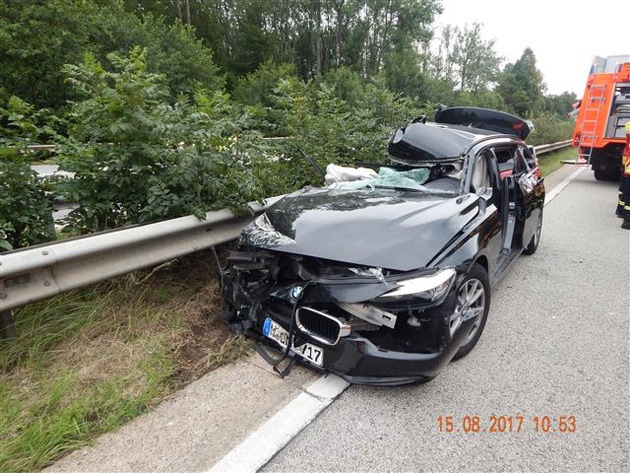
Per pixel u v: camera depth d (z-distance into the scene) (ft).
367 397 8.15
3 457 6.13
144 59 11.23
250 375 8.57
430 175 12.76
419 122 14.33
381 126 24.07
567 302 13.16
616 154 35.06
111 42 65.98
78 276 8.59
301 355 8.27
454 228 8.77
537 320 11.88
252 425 7.23
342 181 13.65
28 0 51.34
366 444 6.98
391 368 7.57
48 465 6.24
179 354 9.01
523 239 15.12
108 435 6.86
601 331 11.28
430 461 6.69
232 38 130.21
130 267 9.47
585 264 16.81
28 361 8.09
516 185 14.11
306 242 8.46
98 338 9.07
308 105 19.74
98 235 8.94
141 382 8.02
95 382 7.91
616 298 13.51
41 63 51.49
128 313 9.87
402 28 143.33
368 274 7.70
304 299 8.01
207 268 12.35
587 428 7.55
